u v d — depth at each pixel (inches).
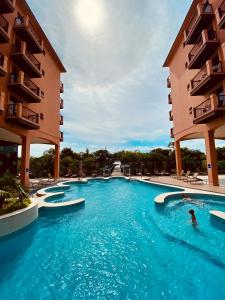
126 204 476.4
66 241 265.6
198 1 613.0
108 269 199.8
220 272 193.2
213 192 456.8
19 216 260.5
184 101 807.1
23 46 570.6
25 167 632.4
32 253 233.8
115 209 427.2
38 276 188.7
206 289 168.6
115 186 788.6
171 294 163.0
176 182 693.3
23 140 639.1
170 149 1505.9
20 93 593.0
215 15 529.7
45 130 803.4
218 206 414.6
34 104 709.9
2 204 279.6
